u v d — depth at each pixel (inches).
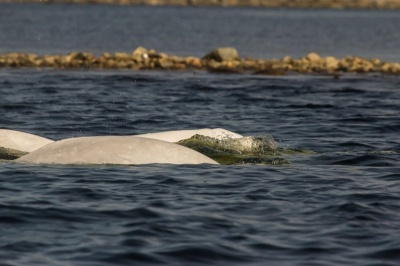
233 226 1272.1
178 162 1695.4
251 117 2908.5
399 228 1274.6
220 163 1792.6
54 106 3088.1
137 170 1625.2
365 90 4033.0
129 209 1355.8
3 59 5374.0
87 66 5246.1
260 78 4662.9
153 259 1112.2
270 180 1619.1
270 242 1195.9
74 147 1690.5
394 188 1566.2
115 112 2967.5
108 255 1120.8
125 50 7672.2
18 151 1815.9
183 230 1244.5
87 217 1306.6
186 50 7780.5
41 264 1077.8
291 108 3208.7
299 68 5374.0
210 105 3275.1
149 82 4252.0
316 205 1416.1
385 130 2605.8
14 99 3277.6
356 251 1159.0
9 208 1343.5
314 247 1175.0
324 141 2333.9
